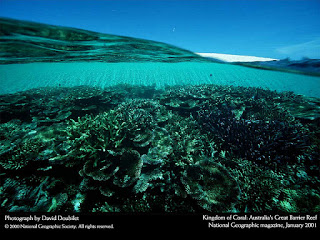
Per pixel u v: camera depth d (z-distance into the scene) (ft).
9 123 21.59
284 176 12.89
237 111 21.68
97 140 14.74
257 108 23.29
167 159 13.61
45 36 27.32
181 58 53.21
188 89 32.04
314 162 13.82
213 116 20.17
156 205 10.85
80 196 11.66
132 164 12.82
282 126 17.01
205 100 25.11
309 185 12.17
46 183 12.22
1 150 14.57
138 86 44.45
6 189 11.78
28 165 13.33
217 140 16.75
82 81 74.02
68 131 15.67
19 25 23.04
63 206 10.94
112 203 11.18
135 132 16.34
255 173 12.78
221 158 14.57
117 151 13.73
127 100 28.66
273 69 48.44
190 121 20.65
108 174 11.98
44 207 10.74
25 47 33.71
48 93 36.91
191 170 12.62
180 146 15.25
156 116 20.92
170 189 11.83
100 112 23.54
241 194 11.35
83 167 12.49
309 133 17.51
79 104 25.08
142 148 15.26
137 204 10.89
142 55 47.29
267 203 11.03
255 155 14.20
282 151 14.69
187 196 11.42
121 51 41.32
